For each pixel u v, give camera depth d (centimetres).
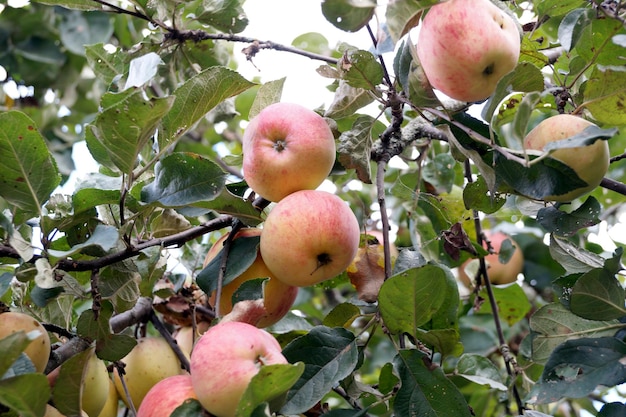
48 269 61
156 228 75
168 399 60
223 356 58
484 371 76
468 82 65
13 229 62
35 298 66
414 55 67
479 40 63
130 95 60
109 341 67
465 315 105
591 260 73
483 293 99
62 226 68
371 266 80
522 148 60
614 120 68
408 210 92
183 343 85
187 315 86
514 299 99
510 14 71
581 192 66
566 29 69
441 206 91
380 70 67
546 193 64
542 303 109
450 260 92
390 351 104
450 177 94
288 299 72
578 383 63
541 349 73
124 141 63
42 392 55
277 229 66
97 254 68
